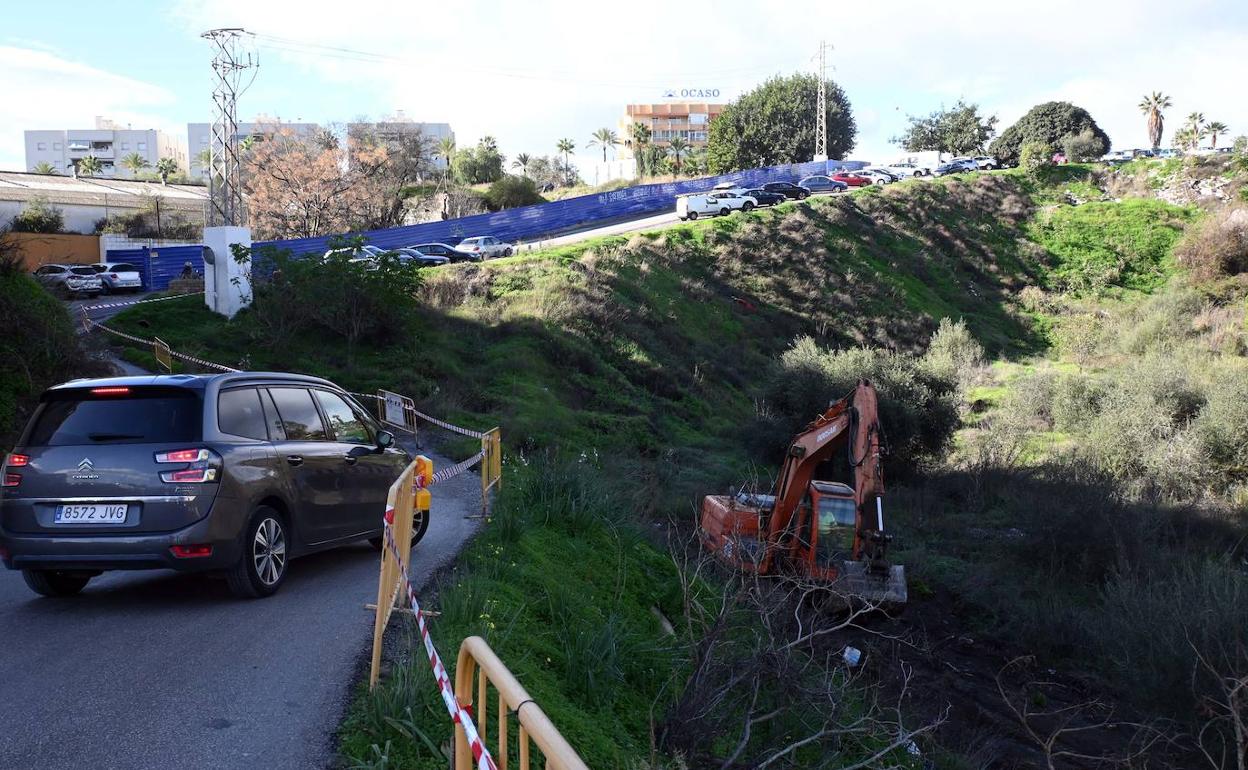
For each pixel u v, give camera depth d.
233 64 31.92
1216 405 24.03
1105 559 16.66
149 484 6.96
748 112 99.31
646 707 6.77
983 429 31.95
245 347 27.55
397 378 25.67
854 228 57.53
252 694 5.30
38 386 16.50
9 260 17.31
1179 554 17.02
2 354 16.19
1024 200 69.25
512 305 35.06
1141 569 16.11
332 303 27.52
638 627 8.71
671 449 25.61
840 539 12.32
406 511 6.82
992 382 39.72
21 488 7.12
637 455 24.19
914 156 86.50
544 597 7.82
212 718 4.95
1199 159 71.62
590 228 59.84
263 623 6.78
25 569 7.12
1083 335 48.62
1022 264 60.38
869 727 7.37
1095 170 74.75
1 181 64.88
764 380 36.53
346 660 5.90
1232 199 64.88
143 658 5.96
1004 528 20.78
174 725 4.85
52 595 7.70
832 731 6.64
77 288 42.62
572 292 37.03
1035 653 13.48
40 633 6.58
